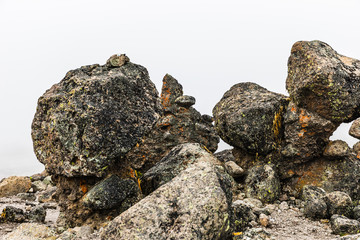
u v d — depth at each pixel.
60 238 6.88
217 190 5.13
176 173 9.05
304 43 10.36
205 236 4.76
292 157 10.62
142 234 4.84
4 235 7.09
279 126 11.02
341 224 7.26
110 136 8.04
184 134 13.57
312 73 9.57
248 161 11.45
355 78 9.57
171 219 4.94
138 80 8.92
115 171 8.58
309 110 10.20
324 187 10.19
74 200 8.15
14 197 13.19
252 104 11.17
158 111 9.17
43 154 8.39
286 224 7.93
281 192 10.66
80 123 7.83
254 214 7.87
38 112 8.62
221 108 11.90
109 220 8.03
